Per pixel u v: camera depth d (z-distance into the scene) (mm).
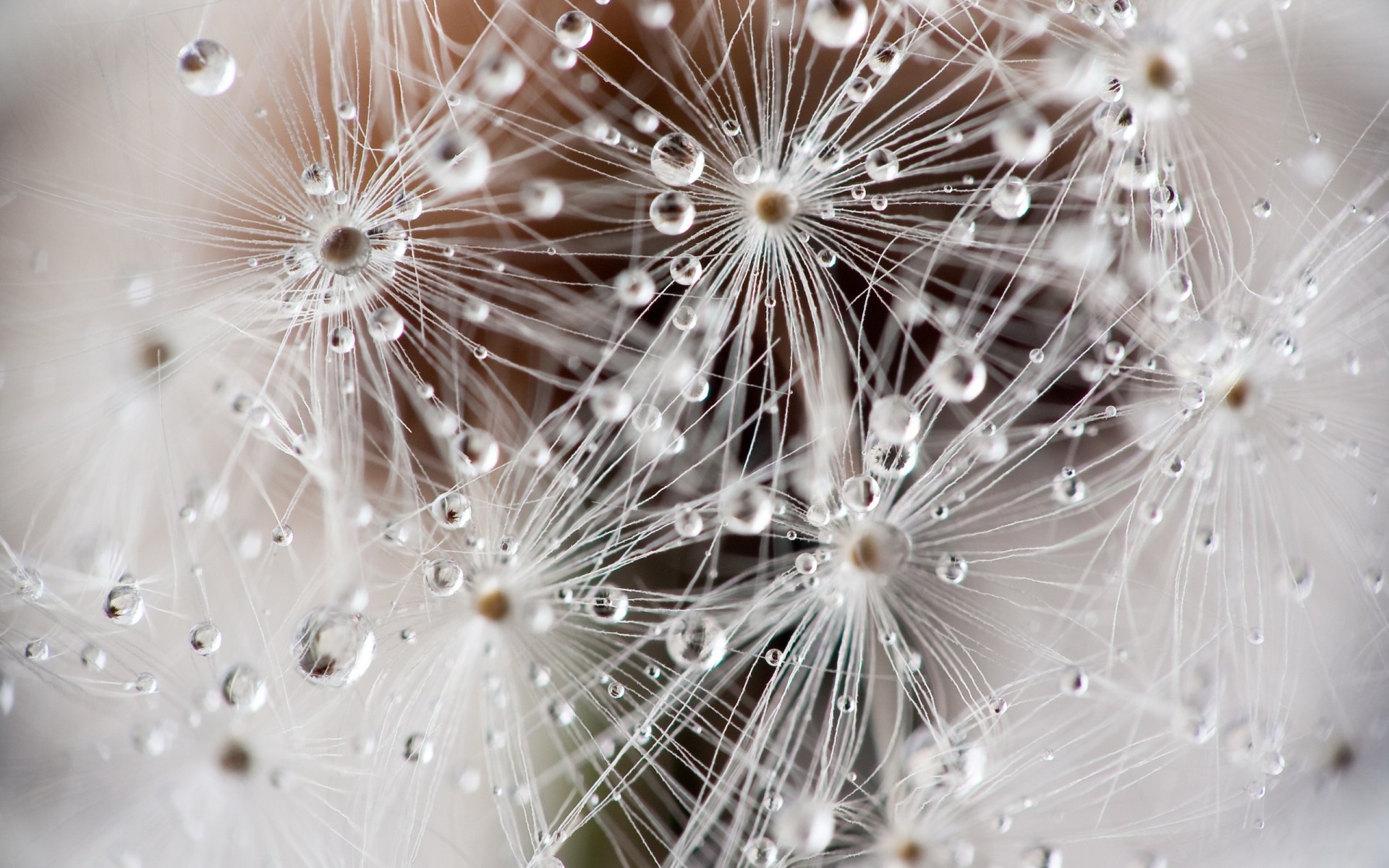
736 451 70
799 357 70
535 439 70
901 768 70
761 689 70
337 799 70
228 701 70
